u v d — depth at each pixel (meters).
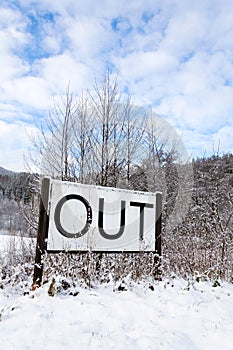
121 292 4.43
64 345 2.72
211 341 3.01
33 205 7.35
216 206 7.89
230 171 9.47
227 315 3.92
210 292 4.93
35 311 3.44
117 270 5.14
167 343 2.86
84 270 4.73
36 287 4.12
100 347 2.71
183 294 4.61
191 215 8.98
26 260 5.90
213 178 9.26
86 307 3.71
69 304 3.73
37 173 7.94
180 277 5.74
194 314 3.87
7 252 6.15
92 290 4.40
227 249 6.80
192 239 7.07
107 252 4.92
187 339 3.02
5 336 2.86
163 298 4.39
